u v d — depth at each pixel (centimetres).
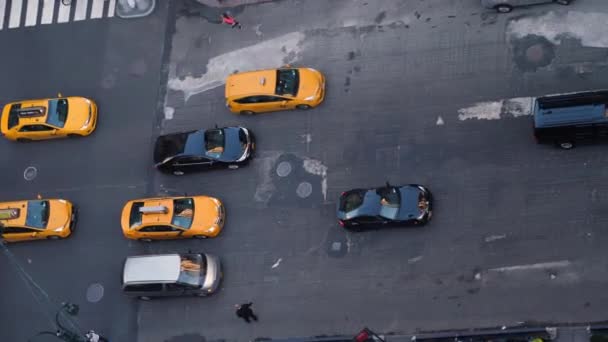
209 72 5222
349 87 4972
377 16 5094
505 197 4525
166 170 4972
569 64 4697
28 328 4859
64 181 5166
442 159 4691
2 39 5606
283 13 5247
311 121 4947
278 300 4625
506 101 4709
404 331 4416
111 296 4844
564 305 4259
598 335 4122
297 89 4897
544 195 4475
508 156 4600
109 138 5209
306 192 4809
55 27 5562
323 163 4844
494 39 4856
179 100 5203
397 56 4969
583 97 4372
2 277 5000
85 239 4997
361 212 4544
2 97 5453
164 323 4722
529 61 4759
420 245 4547
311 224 4734
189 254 4697
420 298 4453
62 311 4859
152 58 5341
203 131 4928
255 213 4834
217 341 4628
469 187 4591
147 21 5444
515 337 4209
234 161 4862
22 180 5219
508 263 4403
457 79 4831
